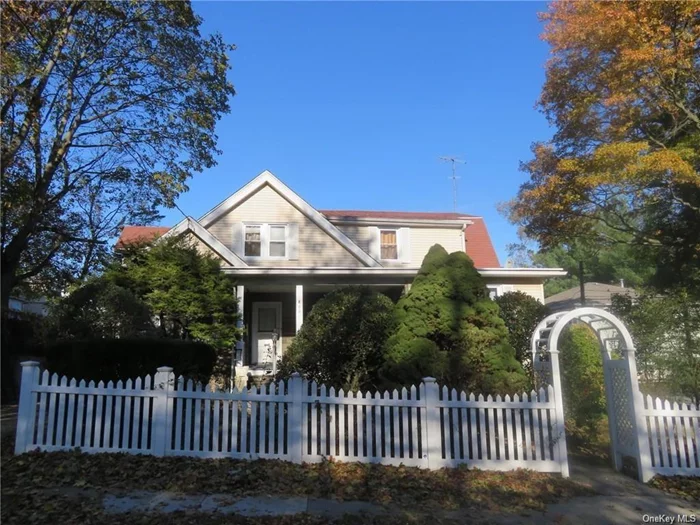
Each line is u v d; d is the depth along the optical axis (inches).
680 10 530.0
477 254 908.0
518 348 518.0
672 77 570.3
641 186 604.4
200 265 605.3
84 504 222.1
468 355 330.6
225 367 613.3
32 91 475.8
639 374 398.9
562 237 698.8
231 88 580.1
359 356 396.5
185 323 593.9
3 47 444.8
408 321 341.4
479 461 281.4
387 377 339.3
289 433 285.4
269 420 289.1
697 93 605.9
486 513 228.7
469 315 341.1
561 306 975.6
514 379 327.9
